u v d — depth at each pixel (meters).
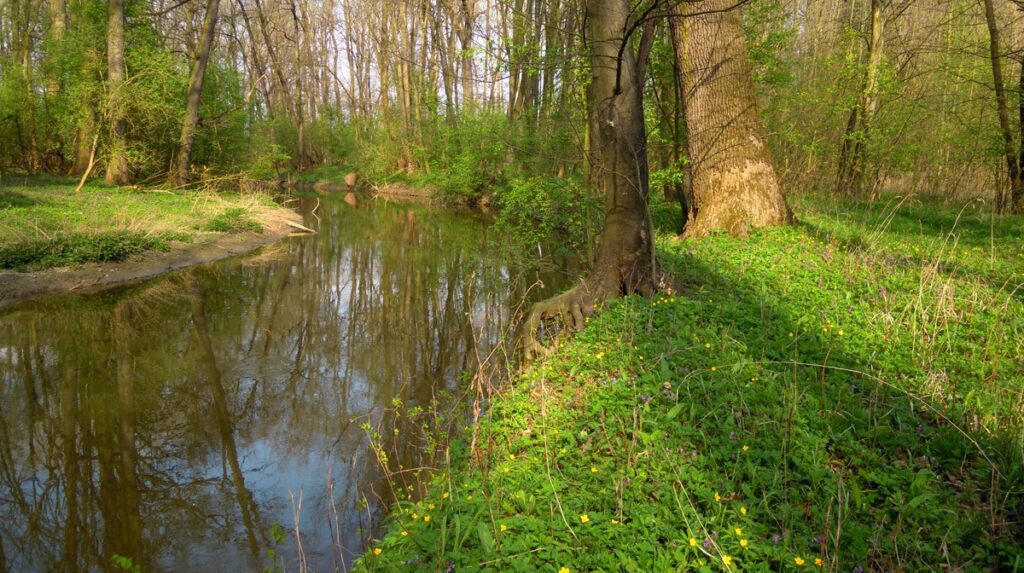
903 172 19.86
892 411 4.29
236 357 8.31
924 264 7.76
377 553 3.26
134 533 4.61
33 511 4.93
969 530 3.09
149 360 8.16
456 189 27.36
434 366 7.79
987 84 14.34
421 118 33.22
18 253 10.86
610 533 3.15
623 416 4.41
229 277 12.94
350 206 27.86
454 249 16.14
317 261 14.91
